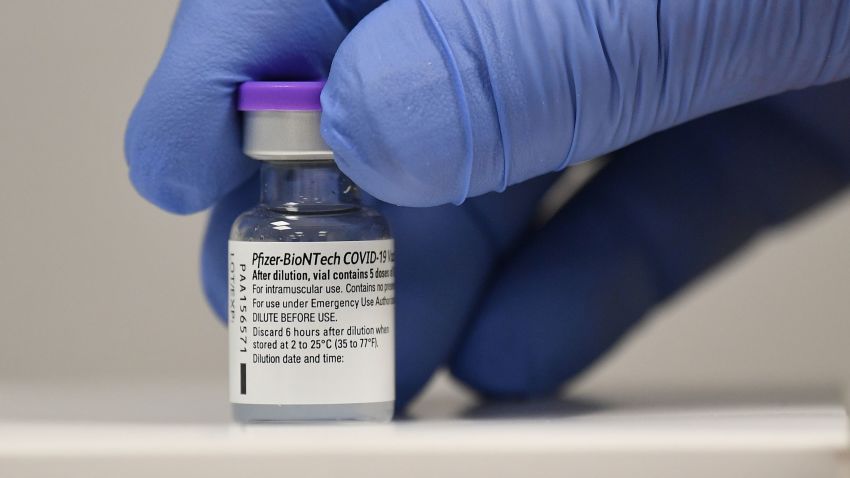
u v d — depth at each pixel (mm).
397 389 874
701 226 1033
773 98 1052
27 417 785
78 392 1009
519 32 698
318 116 705
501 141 708
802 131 1064
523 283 970
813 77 779
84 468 539
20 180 1448
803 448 530
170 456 537
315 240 716
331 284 717
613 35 712
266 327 718
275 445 556
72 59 1428
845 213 1477
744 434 578
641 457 533
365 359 725
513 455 536
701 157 1046
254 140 723
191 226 1448
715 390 1047
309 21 758
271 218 725
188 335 1457
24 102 1435
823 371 1497
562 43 705
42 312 1462
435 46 692
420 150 683
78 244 1453
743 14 729
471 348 969
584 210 1018
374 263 729
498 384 963
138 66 1425
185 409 842
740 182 1054
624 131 751
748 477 530
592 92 713
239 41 750
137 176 791
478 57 695
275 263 716
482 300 988
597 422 707
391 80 679
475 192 729
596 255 986
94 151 1440
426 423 729
